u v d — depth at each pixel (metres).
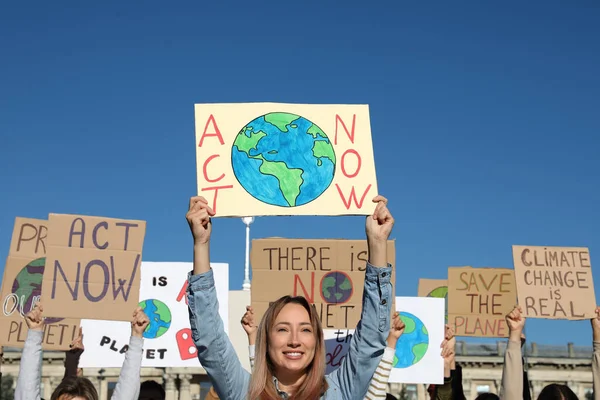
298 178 5.53
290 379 3.90
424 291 12.04
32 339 5.82
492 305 10.47
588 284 9.16
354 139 5.69
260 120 5.64
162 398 7.93
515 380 6.92
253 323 7.32
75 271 7.58
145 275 9.65
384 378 5.75
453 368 9.64
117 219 7.77
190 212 4.03
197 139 5.54
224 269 9.37
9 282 8.38
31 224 8.59
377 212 4.07
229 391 3.91
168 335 9.52
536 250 9.25
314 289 8.52
